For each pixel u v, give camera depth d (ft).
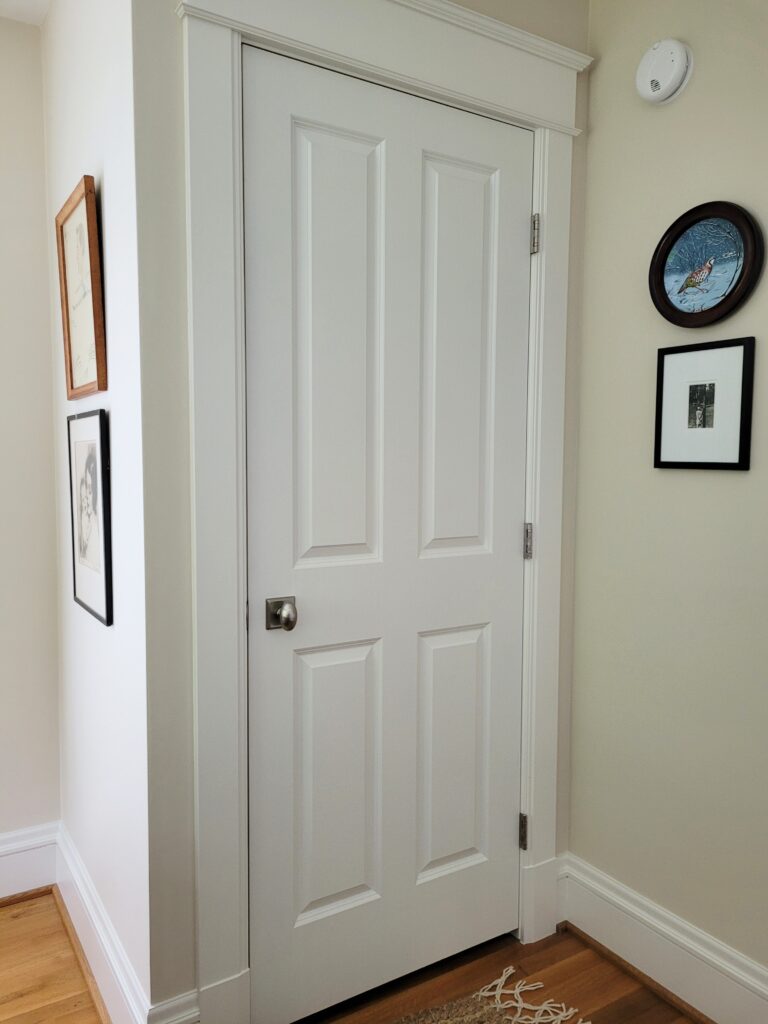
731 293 5.19
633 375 5.99
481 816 6.32
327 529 5.37
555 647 6.48
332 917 5.56
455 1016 5.60
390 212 5.44
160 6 4.48
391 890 5.85
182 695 4.83
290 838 5.33
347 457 5.42
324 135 5.16
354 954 5.69
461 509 5.99
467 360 5.92
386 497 5.62
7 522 6.89
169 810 4.82
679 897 5.81
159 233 4.55
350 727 5.56
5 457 6.84
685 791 5.74
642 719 6.05
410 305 5.60
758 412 5.13
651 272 5.70
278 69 4.91
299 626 5.28
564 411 6.37
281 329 5.06
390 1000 5.79
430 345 5.75
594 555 6.40
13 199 6.72
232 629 4.92
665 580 5.82
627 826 6.21
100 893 5.97
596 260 6.26
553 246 6.16
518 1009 5.68
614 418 6.16
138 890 4.99
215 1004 5.02
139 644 4.78
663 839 5.91
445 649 6.00
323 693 5.42
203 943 4.96
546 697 6.46
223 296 4.74
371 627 5.61
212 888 4.97
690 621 5.65
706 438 5.43
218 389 4.76
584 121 6.28
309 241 5.14
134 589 4.85
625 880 6.23
